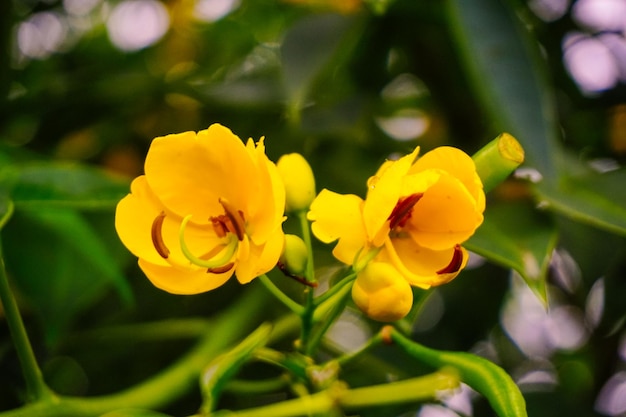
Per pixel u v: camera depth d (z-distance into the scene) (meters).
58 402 0.45
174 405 0.55
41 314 0.50
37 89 0.58
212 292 0.57
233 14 0.68
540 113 0.49
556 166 0.48
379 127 0.57
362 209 0.41
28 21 0.65
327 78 0.56
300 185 0.44
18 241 0.51
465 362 0.41
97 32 0.69
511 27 0.50
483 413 0.56
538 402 0.55
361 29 0.53
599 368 0.56
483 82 0.49
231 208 0.41
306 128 0.55
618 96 0.57
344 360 0.43
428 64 0.57
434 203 0.41
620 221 0.46
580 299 0.56
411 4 0.55
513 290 0.62
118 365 0.57
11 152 0.52
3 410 0.54
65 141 0.60
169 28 0.67
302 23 0.52
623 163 0.56
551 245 0.46
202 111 0.59
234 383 0.46
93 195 0.47
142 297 0.56
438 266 0.42
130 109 0.60
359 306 0.41
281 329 0.51
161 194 0.42
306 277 0.42
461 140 0.56
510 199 0.51
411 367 0.54
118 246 0.52
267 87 0.56
